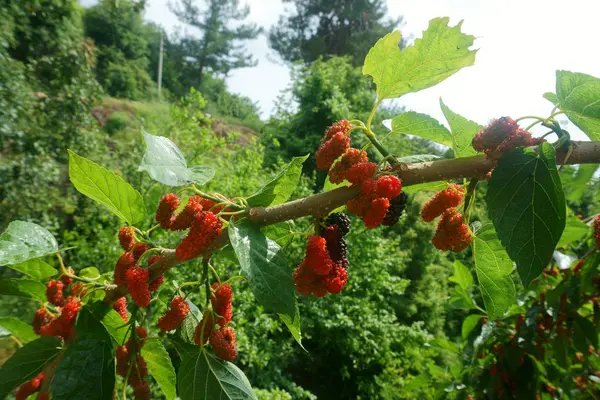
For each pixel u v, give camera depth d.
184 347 0.25
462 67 0.24
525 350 0.58
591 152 0.21
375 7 6.62
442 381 0.80
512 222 0.20
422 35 0.24
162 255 0.25
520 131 0.21
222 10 8.64
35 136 1.62
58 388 0.22
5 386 0.26
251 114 8.12
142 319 0.29
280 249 0.21
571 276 0.59
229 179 1.55
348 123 0.25
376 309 1.96
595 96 0.21
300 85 3.50
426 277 2.57
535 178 0.20
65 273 0.29
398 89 0.26
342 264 0.24
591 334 0.55
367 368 1.95
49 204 1.57
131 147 1.92
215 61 8.98
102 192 0.25
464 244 0.26
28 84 1.69
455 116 0.27
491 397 0.60
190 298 1.07
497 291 0.29
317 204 0.22
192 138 1.78
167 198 0.23
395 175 0.23
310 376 1.97
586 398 0.63
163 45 8.58
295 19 7.09
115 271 0.26
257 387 1.38
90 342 0.24
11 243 0.24
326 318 1.76
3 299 1.18
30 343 0.26
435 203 0.26
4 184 1.45
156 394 0.93
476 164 0.22
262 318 1.41
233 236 0.20
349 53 6.73
